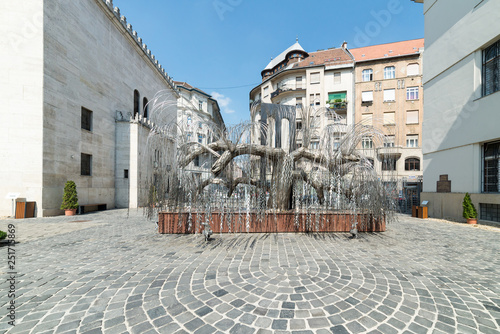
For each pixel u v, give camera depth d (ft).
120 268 13.12
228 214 22.63
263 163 23.90
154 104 23.07
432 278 11.91
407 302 9.34
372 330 7.47
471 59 33.86
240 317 8.18
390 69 78.95
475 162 32.81
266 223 23.12
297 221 22.97
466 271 12.98
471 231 25.63
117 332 7.41
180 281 11.29
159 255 15.52
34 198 37.09
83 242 19.25
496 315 8.47
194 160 24.02
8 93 36.88
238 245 18.12
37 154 37.37
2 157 36.65
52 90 39.52
